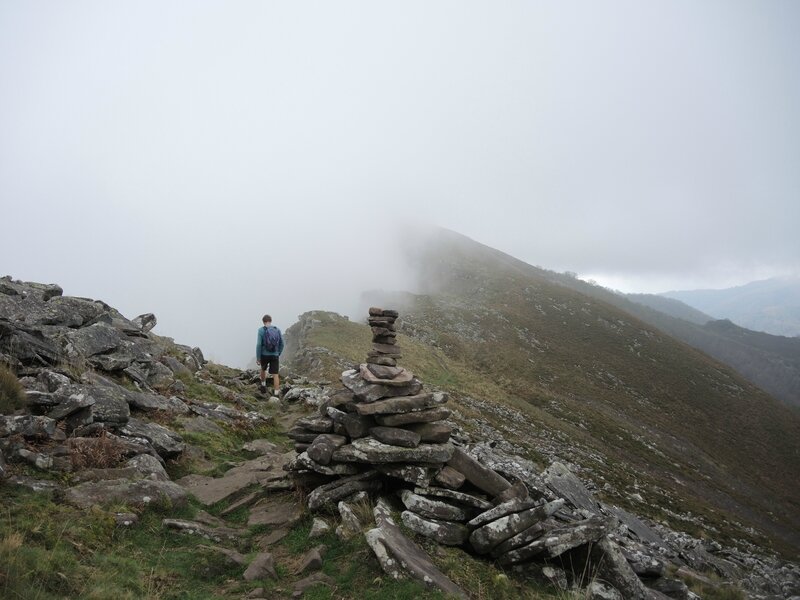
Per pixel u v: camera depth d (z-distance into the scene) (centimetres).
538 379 10412
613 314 16062
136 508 696
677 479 6762
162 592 546
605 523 786
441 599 580
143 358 1375
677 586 897
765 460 8931
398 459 817
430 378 6925
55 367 1007
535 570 751
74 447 778
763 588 1669
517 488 827
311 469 855
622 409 9694
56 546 541
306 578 631
